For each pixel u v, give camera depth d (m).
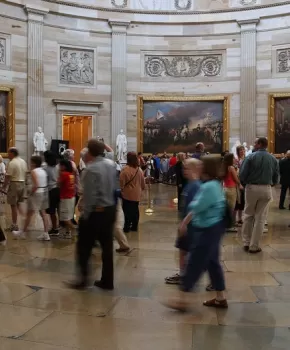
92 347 4.56
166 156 26.64
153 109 27.30
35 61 24.53
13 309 5.63
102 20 26.45
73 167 10.38
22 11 24.25
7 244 9.42
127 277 7.11
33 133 24.50
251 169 8.70
